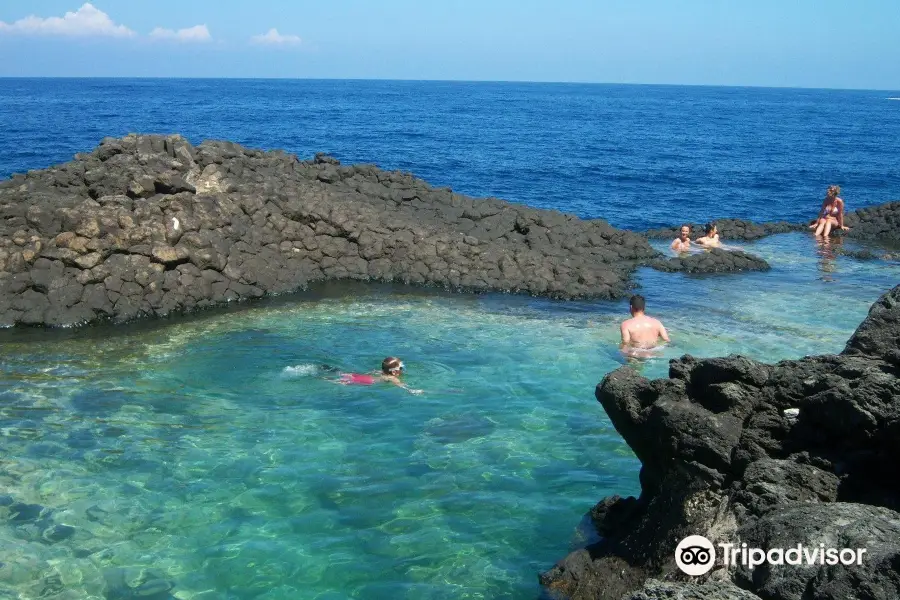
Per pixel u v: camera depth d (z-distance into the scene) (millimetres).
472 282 17672
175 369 12164
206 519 7855
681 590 4684
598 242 21250
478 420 10367
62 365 12305
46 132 57438
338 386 11523
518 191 36125
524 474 8844
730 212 31953
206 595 6645
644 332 13320
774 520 5125
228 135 61500
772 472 5590
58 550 7289
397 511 8023
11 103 104188
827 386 5746
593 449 9523
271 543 7434
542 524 7766
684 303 16656
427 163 45406
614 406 6855
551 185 38219
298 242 18031
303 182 20578
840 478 5484
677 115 116750
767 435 5910
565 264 18516
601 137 70188
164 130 64312
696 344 13539
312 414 10492
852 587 4355
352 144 56438
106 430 9906
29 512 7949
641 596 4746
